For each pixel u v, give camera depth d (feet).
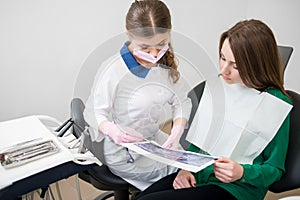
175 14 6.19
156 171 3.34
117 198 3.87
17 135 3.07
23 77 5.06
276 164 3.06
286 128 3.07
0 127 3.23
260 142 3.09
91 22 5.26
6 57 4.79
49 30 4.94
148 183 3.42
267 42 2.86
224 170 2.85
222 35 3.13
